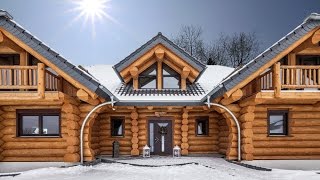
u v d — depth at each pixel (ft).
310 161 42.34
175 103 45.83
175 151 47.93
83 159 41.86
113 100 42.83
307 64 43.09
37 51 37.70
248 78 38.70
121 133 51.47
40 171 35.65
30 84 37.83
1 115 41.39
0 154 41.06
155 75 52.21
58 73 38.11
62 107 40.06
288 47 38.78
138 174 33.94
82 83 38.01
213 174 33.73
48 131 42.14
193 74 50.98
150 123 51.31
